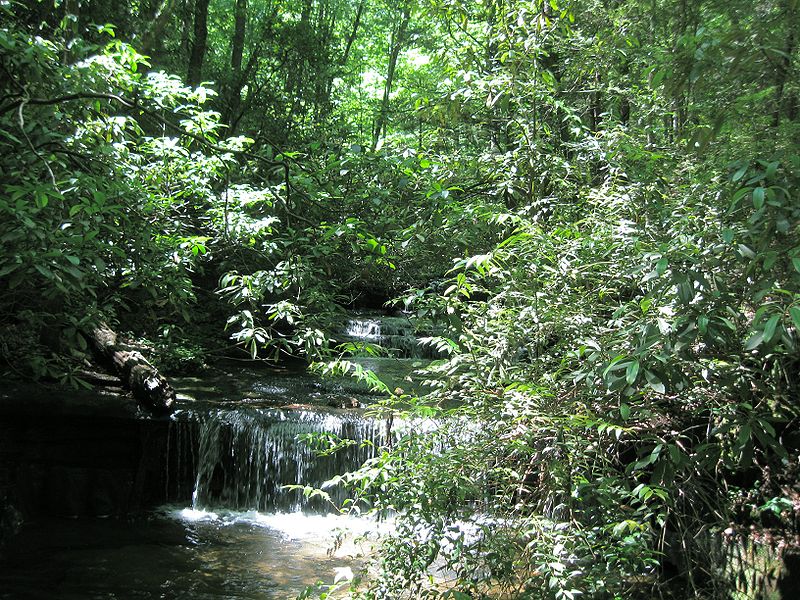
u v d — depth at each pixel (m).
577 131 6.84
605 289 4.82
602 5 7.73
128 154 6.30
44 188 4.01
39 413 8.16
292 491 8.82
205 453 8.97
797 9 3.04
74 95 4.74
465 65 6.64
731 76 3.32
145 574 6.59
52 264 4.14
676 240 3.65
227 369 12.01
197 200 7.22
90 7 11.61
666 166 5.70
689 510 5.43
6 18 6.64
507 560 3.89
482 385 4.61
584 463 4.19
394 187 5.38
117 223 5.18
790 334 2.81
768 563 4.88
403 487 3.93
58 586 6.23
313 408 9.72
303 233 6.21
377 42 28.00
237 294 5.37
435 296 5.07
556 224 5.86
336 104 20.59
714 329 3.07
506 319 4.76
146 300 7.54
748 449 3.50
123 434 8.59
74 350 9.45
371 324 15.39
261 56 18.81
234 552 7.26
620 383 3.28
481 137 7.83
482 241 6.04
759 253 2.95
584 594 3.74
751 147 3.54
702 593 5.06
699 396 4.25
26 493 8.14
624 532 4.21
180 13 16.56
